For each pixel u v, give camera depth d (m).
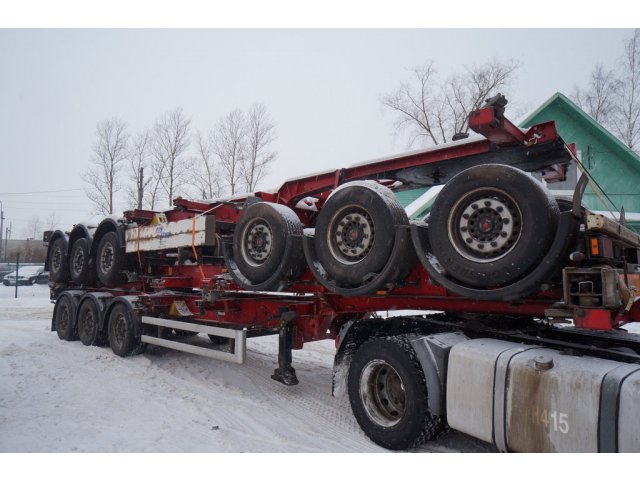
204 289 6.38
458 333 4.13
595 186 4.01
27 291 25.88
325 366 7.33
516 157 4.48
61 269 10.05
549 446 3.04
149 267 8.21
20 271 30.06
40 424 4.42
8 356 7.76
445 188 3.82
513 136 4.00
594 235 3.19
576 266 3.38
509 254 3.42
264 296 7.03
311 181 5.69
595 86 27.42
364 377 4.24
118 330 7.91
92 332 8.65
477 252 3.65
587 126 16.38
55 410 4.88
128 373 6.63
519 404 3.22
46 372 6.61
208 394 5.66
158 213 7.67
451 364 3.70
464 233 3.72
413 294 4.41
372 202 4.27
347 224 4.57
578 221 3.44
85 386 5.88
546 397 3.09
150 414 4.80
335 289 4.57
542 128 4.03
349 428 4.55
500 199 3.59
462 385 3.59
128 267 8.45
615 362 3.09
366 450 3.96
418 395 3.78
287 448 3.96
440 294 4.19
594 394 2.89
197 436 4.19
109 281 8.48
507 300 3.60
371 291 4.23
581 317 3.10
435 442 4.15
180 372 6.82
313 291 5.35
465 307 4.23
